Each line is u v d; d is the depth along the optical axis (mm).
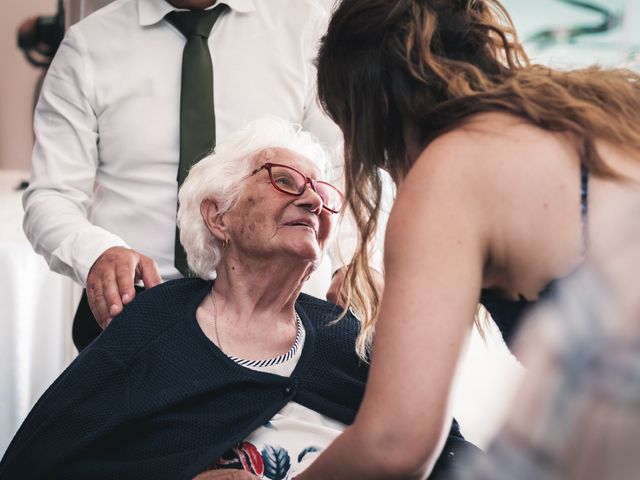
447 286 1054
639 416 666
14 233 2885
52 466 1603
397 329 1052
